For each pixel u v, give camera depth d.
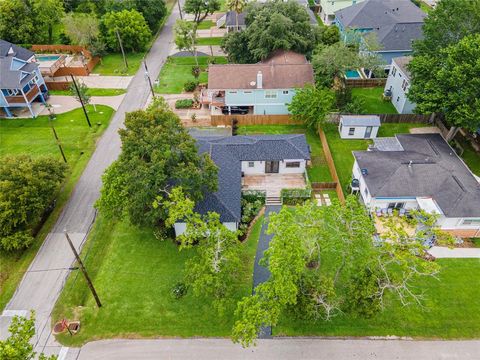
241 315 28.09
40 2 65.88
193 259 27.78
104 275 31.39
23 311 29.16
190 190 30.61
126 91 57.25
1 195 32.72
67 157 44.16
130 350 26.53
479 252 32.41
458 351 26.09
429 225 24.98
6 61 50.50
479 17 39.47
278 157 39.66
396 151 38.78
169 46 70.81
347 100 49.97
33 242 34.56
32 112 51.06
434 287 29.75
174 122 33.19
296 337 27.03
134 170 29.81
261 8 58.31
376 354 26.02
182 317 28.30
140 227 32.38
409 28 57.38
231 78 47.94
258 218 36.34
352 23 60.31
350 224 24.39
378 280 24.09
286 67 48.84
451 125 42.69
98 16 77.62
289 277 22.38
